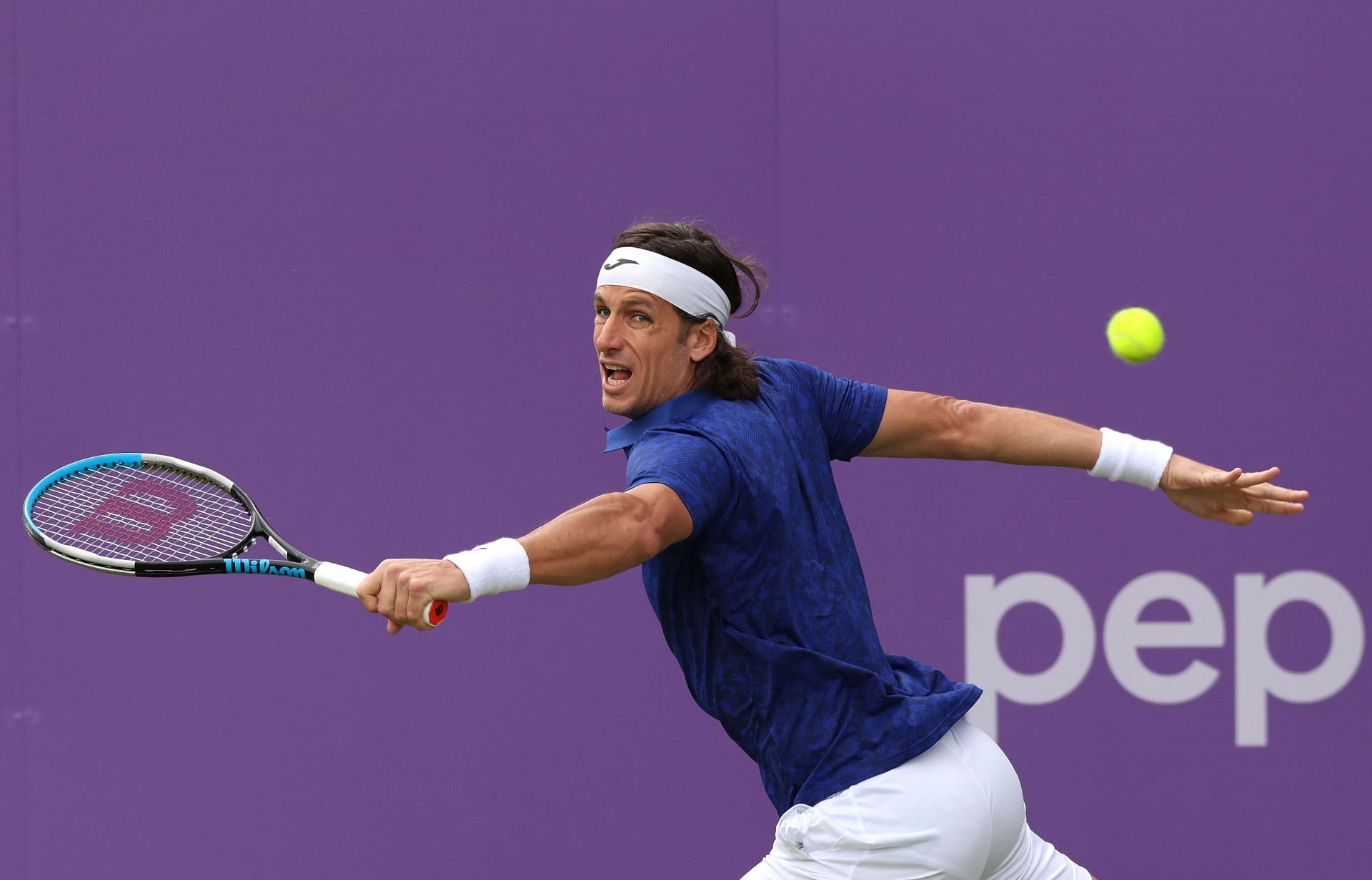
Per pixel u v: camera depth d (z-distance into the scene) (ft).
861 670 32.55
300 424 53.21
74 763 53.31
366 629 53.31
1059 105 53.01
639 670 53.42
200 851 53.31
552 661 53.47
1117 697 53.62
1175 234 53.21
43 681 53.31
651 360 33.37
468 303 53.31
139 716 53.36
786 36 52.90
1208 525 53.36
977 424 36.52
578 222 53.21
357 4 52.90
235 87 52.90
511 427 53.31
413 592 26.84
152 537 40.60
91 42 52.80
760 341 53.26
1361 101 52.95
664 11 52.90
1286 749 53.67
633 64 53.06
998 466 53.52
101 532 39.47
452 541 53.31
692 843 53.62
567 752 53.47
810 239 53.26
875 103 53.01
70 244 53.11
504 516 53.36
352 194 53.11
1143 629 53.62
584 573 28.19
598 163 53.11
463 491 53.26
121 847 53.31
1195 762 53.57
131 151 52.95
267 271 53.11
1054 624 53.67
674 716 53.57
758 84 53.06
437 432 53.21
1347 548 53.52
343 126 53.01
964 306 53.31
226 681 53.36
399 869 53.42
